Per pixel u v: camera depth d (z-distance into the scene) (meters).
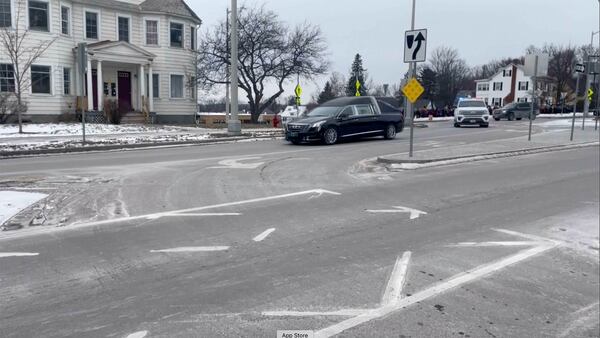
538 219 7.42
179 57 34.31
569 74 88.00
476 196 9.03
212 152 16.03
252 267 5.21
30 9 26.80
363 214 7.57
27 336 3.70
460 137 22.08
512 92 94.12
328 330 3.84
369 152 15.81
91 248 5.79
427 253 5.74
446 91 93.75
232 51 22.14
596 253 5.86
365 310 4.20
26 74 26.84
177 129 26.45
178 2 34.28
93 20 30.73
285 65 34.09
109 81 31.91
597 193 9.40
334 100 20.28
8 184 9.77
